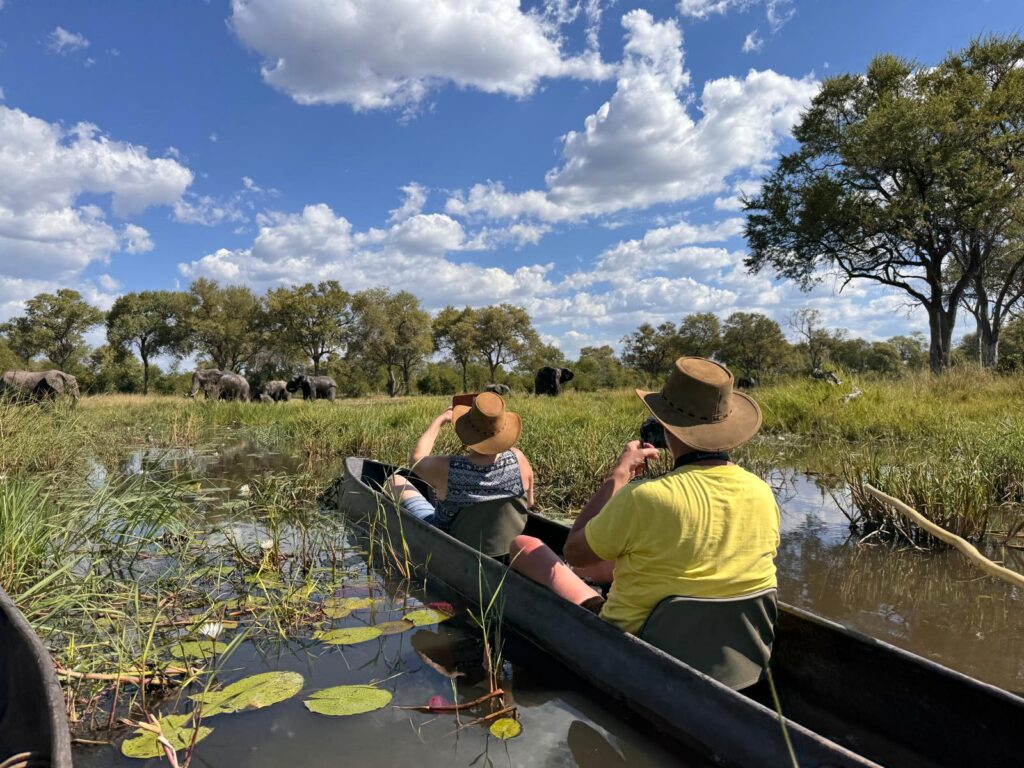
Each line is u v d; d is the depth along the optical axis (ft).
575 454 24.93
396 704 9.00
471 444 13.62
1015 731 7.33
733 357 251.19
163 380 218.59
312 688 9.43
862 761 6.18
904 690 8.36
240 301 212.43
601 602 10.71
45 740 6.48
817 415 37.55
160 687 9.48
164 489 18.01
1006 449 21.22
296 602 12.64
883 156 80.89
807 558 15.46
